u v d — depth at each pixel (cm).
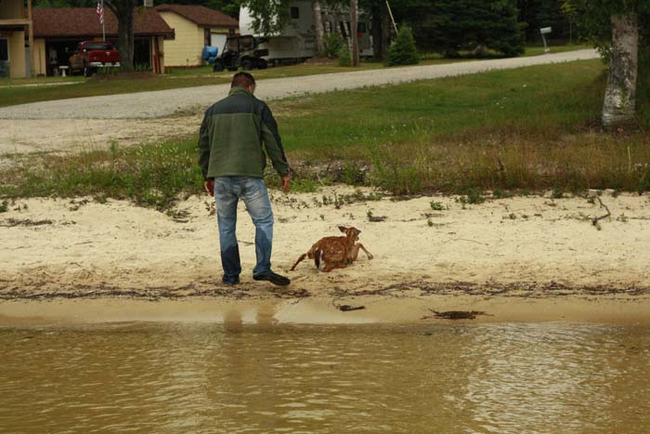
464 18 5391
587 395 538
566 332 677
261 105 790
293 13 5122
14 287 830
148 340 672
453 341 657
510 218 1070
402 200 1218
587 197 1195
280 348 645
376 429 483
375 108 2470
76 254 938
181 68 6356
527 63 4200
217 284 830
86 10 6088
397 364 603
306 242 971
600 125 1822
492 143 1667
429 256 902
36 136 2042
